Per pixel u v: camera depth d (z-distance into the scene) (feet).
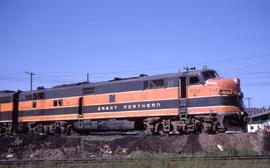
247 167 57.77
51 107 129.29
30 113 137.28
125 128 107.14
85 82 123.54
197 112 93.50
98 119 114.11
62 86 129.49
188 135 85.81
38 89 138.62
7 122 146.92
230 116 90.43
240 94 92.73
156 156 68.64
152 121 101.04
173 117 98.68
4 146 89.71
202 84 93.50
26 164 63.62
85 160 65.21
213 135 83.25
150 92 101.71
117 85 109.60
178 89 96.68
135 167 58.54
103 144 87.20
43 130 132.26
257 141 81.15
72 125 122.72
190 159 63.00
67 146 88.79
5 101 148.66
